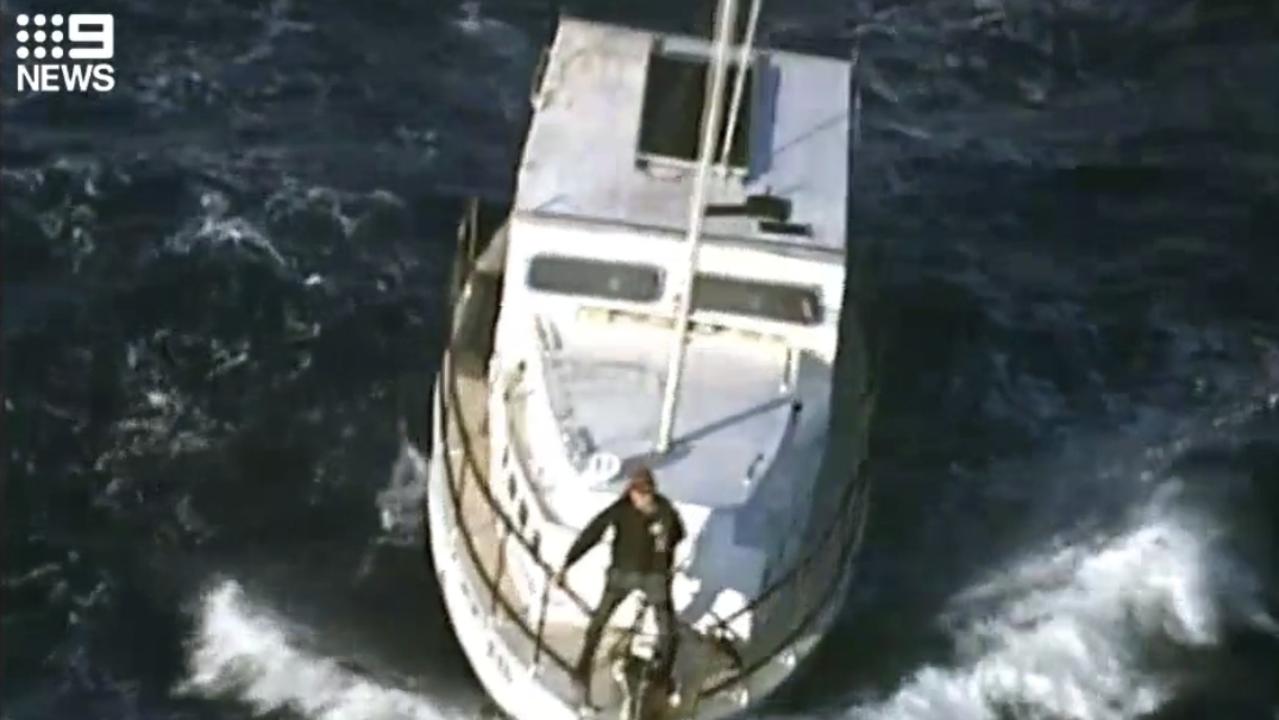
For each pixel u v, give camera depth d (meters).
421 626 35.72
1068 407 41.50
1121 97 49.62
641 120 32.84
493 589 31.27
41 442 38.00
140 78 46.25
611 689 30.36
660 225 31.44
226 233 42.50
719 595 30.09
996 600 37.47
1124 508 39.34
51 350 39.59
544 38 49.09
